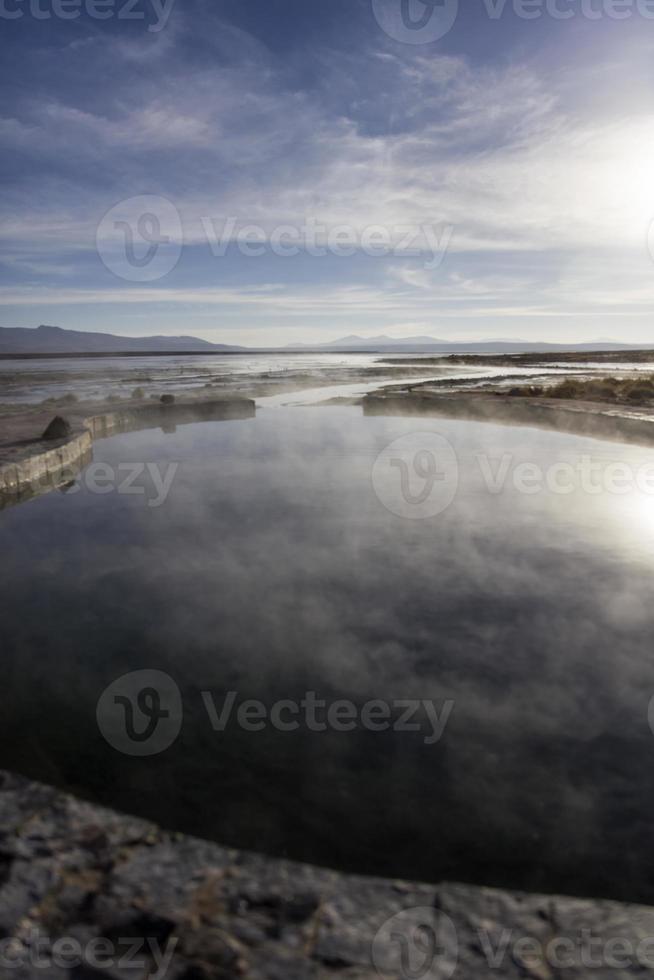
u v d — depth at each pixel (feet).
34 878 4.09
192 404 53.52
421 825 5.93
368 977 3.33
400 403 57.11
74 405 54.03
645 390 53.98
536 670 9.30
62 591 13.17
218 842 5.67
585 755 7.11
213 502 22.45
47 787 5.19
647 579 13.55
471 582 13.48
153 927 3.69
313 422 49.26
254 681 8.98
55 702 8.34
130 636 10.71
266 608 11.97
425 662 9.57
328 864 5.41
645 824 5.91
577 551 15.88
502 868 5.37
